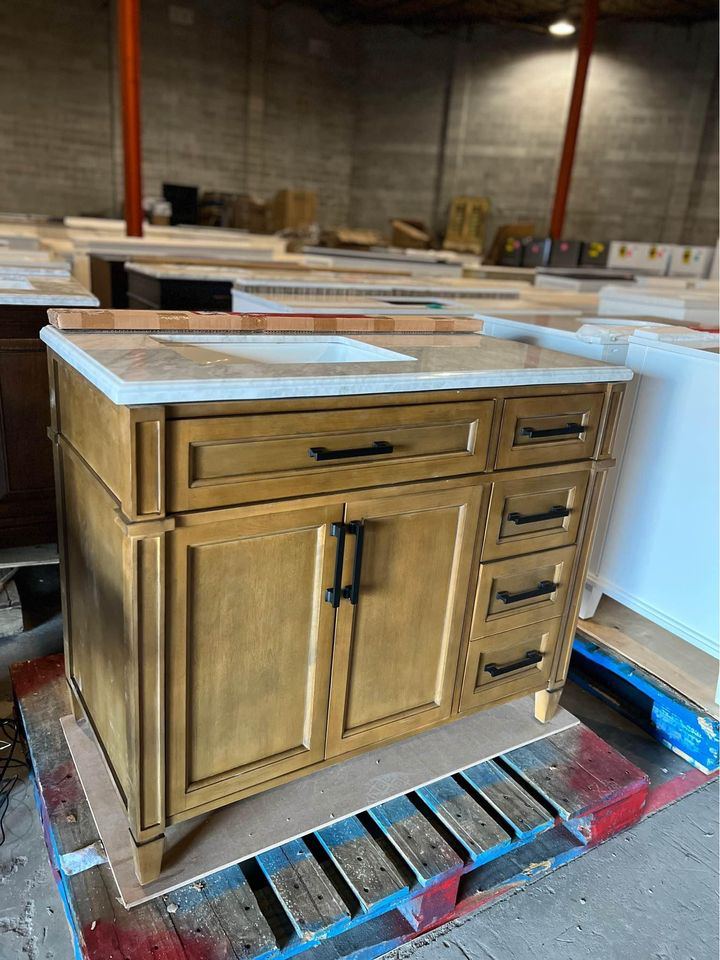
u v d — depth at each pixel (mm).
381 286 3295
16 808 1726
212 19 10422
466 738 1818
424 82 11367
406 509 1459
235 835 1442
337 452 1307
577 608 1868
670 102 10039
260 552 1301
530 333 2371
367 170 12172
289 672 1427
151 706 1250
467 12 10461
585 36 7688
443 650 1659
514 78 10844
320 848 1596
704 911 1612
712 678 2119
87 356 1261
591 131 10648
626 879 1684
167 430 1122
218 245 6141
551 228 8414
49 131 9914
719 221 10078
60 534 1647
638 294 3164
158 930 1275
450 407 1439
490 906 1583
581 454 1716
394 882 1417
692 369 2033
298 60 11234
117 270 4609
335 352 1892
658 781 2002
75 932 1305
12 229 6645
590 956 1481
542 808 1654
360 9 11070
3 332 2248
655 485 2180
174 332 1656
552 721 1940
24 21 9352
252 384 1165
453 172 11562
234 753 1411
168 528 1157
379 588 1490
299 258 6602
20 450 2379
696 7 9305
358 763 1682
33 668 1948
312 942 1326
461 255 9469
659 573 2201
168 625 1228
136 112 6117
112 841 1400
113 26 9820
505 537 1654
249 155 11305
